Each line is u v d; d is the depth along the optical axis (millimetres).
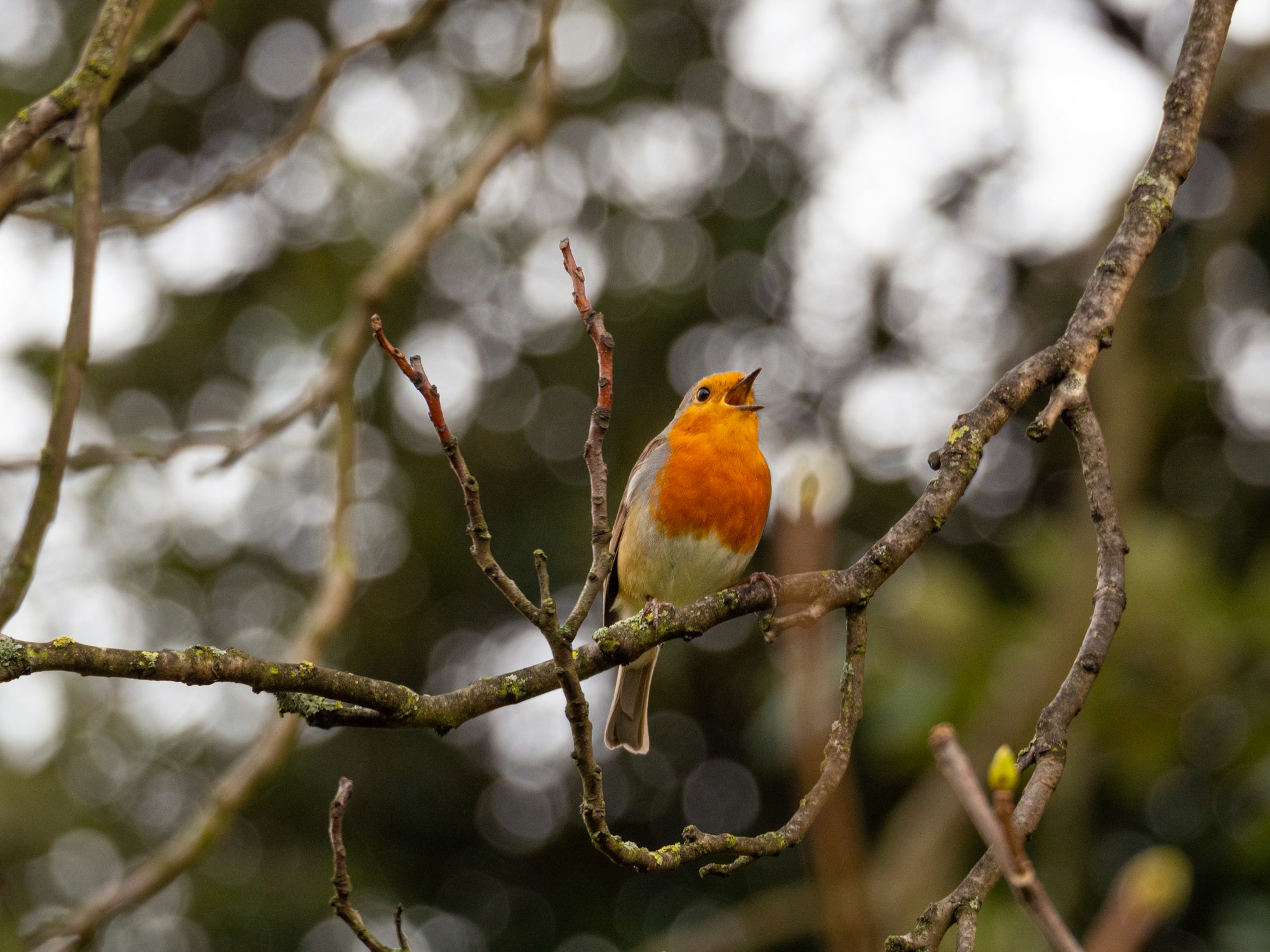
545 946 15938
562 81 14625
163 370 14281
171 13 12469
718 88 15070
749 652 15414
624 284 15148
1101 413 11180
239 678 4086
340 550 7113
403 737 16047
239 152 14977
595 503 4113
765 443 13664
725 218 15203
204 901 14227
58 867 13633
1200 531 13047
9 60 13312
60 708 13836
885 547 4555
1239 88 11891
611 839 3924
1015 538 14000
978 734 8727
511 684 4609
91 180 4277
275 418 7176
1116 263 4984
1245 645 8805
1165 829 12227
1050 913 2059
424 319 15039
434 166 13242
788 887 15586
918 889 8211
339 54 7391
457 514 15469
